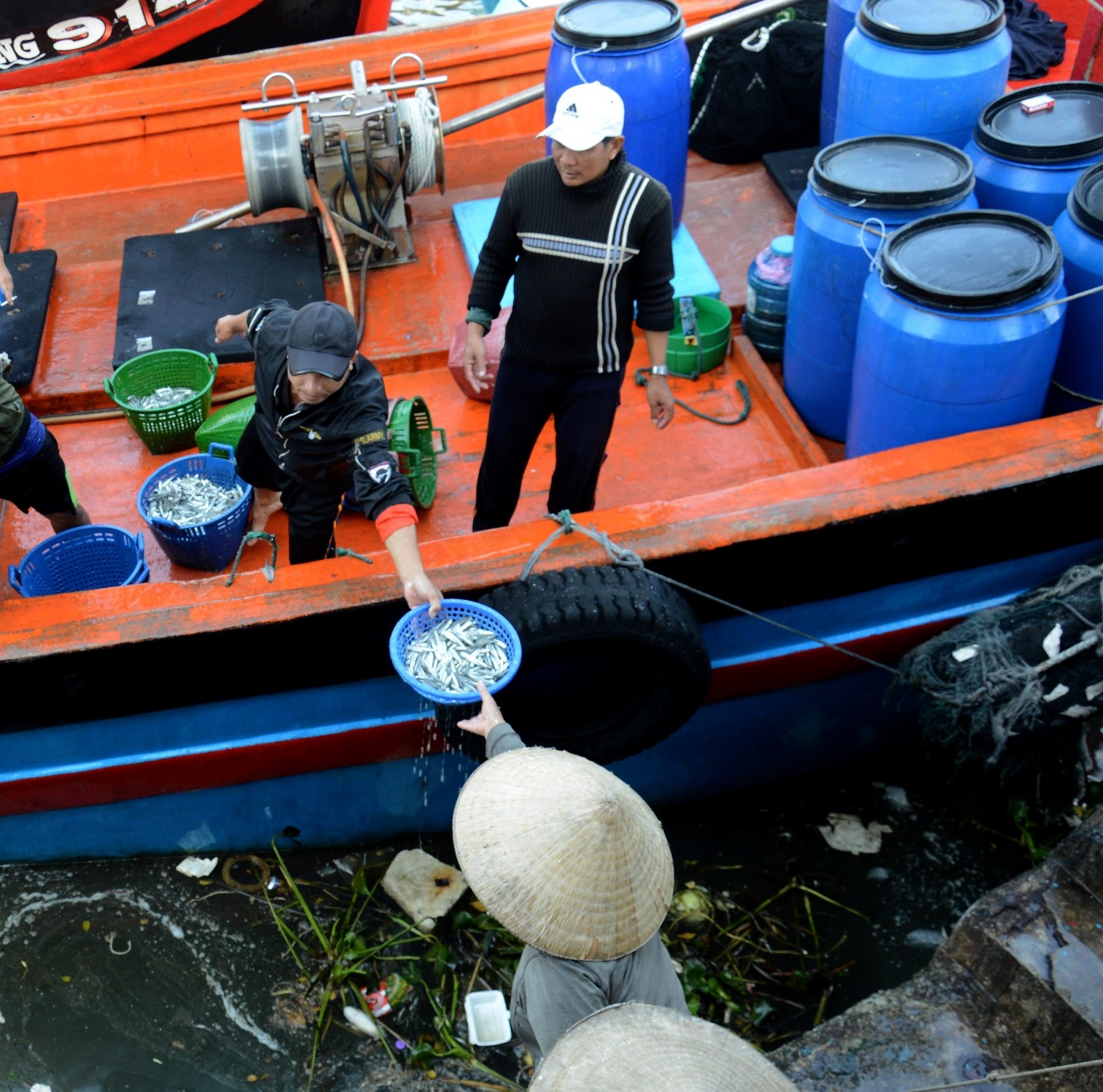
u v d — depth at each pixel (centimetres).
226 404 447
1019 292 344
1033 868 368
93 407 456
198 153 584
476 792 214
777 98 559
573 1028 186
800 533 344
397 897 408
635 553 332
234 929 399
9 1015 375
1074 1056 322
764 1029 383
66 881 406
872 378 377
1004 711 369
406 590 282
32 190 578
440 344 472
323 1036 376
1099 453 358
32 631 320
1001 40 431
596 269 323
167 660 325
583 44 450
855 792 459
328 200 476
